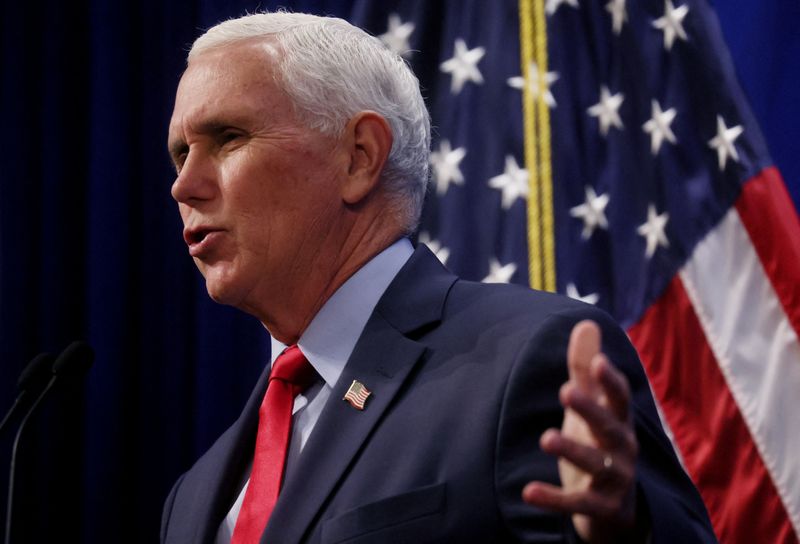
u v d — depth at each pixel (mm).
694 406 6387
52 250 7758
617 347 2957
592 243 6812
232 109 3230
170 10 7801
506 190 6852
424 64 7176
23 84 7922
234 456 3424
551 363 2789
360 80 3361
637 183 6770
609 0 7055
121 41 7809
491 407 2744
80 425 7664
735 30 7031
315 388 3227
